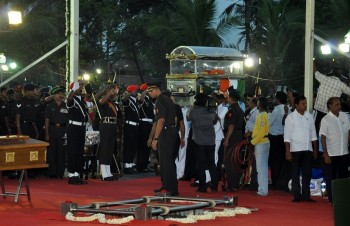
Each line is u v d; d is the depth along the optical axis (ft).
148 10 149.89
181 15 114.73
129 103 63.36
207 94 52.47
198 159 50.47
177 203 41.86
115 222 35.04
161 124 46.52
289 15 119.55
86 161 57.57
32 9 142.51
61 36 141.28
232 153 51.24
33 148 41.63
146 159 64.54
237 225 35.73
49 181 56.13
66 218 36.63
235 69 67.97
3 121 58.59
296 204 44.93
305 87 53.06
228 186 51.55
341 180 22.24
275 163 52.19
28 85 58.39
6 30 56.03
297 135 45.78
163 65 146.30
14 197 45.14
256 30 126.62
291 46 123.54
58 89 57.93
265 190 48.91
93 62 143.84
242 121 51.47
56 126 57.67
